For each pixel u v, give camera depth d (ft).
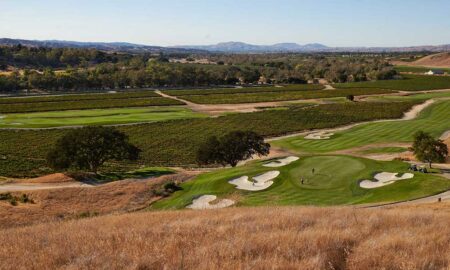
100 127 213.46
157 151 281.13
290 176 152.46
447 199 126.93
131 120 380.99
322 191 137.80
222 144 219.61
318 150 272.10
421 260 34.32
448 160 214.07
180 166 248.11
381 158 237.86
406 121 363.15
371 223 52.06
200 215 68.03
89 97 538.88
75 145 201.77
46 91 624.18
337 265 34.17
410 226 50.83
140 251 39.09
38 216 123.44
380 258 35.19
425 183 141.90
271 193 138.82
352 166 160.25
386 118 393.50
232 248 37.73
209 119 386.52
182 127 352.08
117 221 64.49
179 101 509.76
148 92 612.29
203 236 46.06
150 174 203.21
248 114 410.93
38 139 299.38
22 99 509.76
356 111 422.00
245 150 221.05
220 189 147.74
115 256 37.63
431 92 597.52
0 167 222.69
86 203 144.77
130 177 195.72
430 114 406.21
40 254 40.60
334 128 356.38
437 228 48.80
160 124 361.51
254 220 57.21
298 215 60.75
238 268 32.04
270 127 353.72
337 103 481.87
